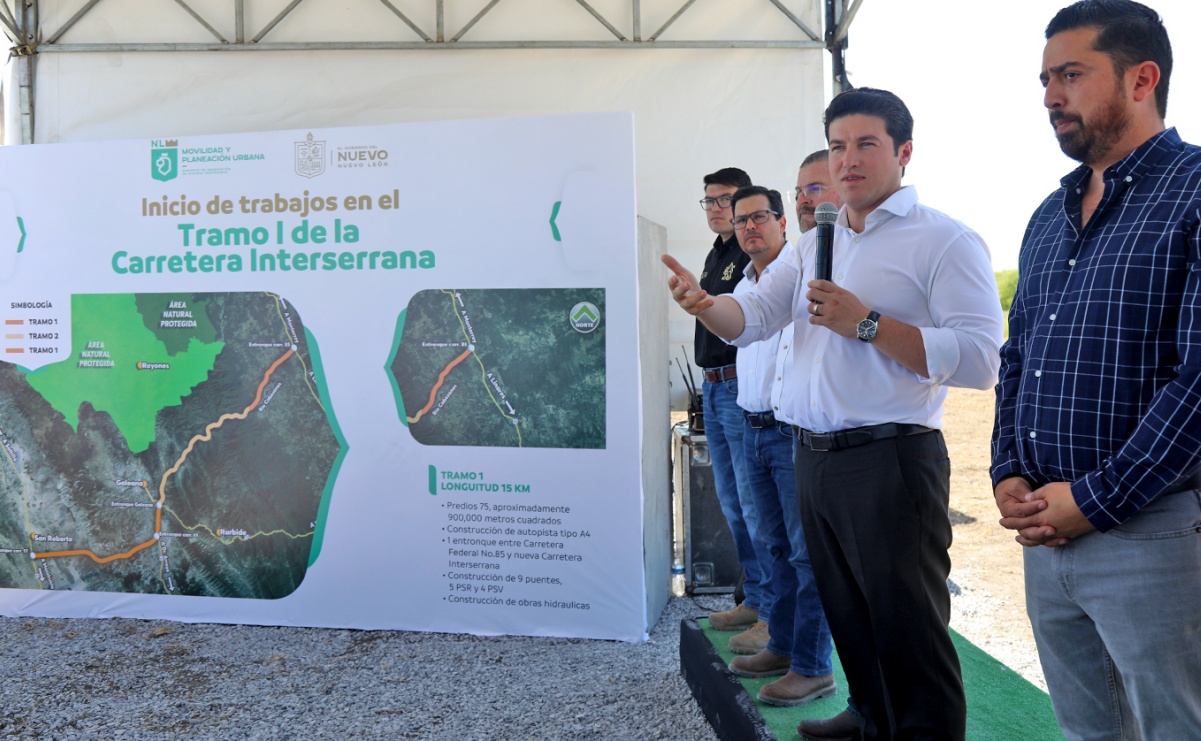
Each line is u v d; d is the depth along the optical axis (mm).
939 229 1810
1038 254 1498
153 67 4828
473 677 3021
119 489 3707
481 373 3422
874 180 1825
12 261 3746
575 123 3330
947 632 1805
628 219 3307
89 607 3746
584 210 3336
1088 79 1329
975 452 7754
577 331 3350
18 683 3027
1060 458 1386
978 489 6391
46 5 4848
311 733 2604
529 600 3426
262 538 3611
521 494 3408
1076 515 1320
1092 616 1371
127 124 4840
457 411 3447
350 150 3492
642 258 3514
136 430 3686
